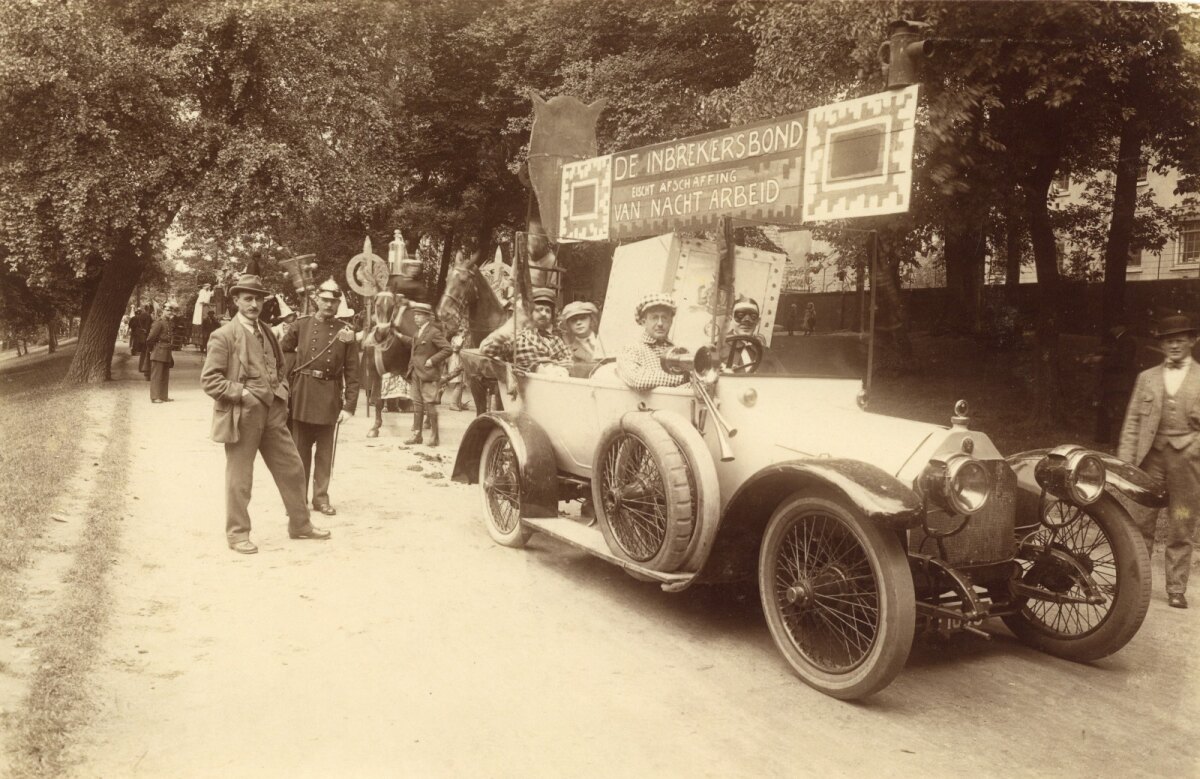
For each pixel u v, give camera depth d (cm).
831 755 325
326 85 1778
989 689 396
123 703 345
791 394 473
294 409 692
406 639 434
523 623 464
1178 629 488
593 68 1672
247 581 520
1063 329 1158
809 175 416
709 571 436
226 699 355
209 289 2231
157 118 1642
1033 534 444
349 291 2455
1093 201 1255
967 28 684
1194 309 1018
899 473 392
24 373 2647
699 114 1391
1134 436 542
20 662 357
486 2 1839
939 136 711
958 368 1393
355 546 611
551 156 732
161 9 1652
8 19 1480
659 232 530
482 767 306
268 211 1748
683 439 453
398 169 2300
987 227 1091
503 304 1260
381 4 1784
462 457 664
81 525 583
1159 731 352
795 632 406
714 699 375
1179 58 714
